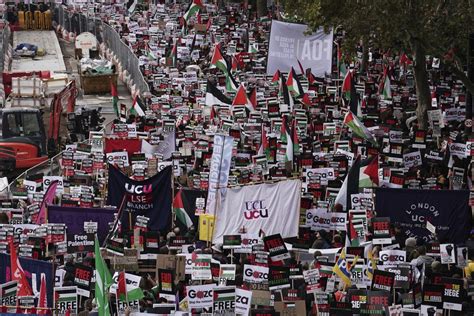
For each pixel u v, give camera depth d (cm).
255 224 6406
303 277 5147
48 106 12288
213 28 15225
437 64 11488
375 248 5678
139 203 6869
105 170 7838
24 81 12100
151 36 15262
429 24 8831
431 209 6531
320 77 11538
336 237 6144
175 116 9719
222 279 5231
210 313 4806
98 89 14275
